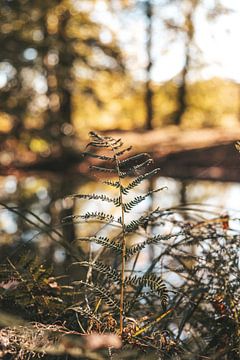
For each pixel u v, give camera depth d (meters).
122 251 1.30
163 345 1.28
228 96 22.80
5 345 1.04
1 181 11.22
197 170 11.20
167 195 9.32
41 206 7.80
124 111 19.75
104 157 1.30
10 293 1.47
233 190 9.48
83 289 1.58
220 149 11.98
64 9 11.23
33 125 11.71
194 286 1.53
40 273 1.50
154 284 1.27
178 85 21.22
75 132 12.84
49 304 1.45
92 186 10.10
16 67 10.59
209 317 1.51
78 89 11.98
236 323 1.36
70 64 11.23
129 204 1.30
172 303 1.52
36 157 12.31
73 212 7.37
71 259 2.00
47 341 1.07
